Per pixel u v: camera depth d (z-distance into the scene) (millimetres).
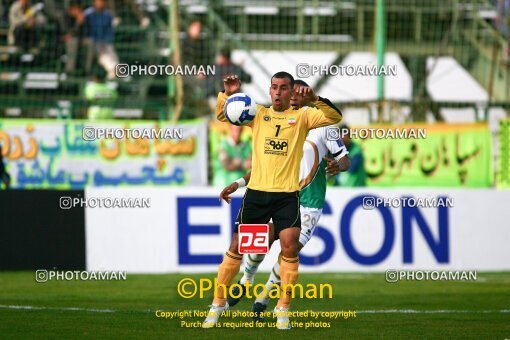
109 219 43688
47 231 43500
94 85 55875
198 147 47375
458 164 49500
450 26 64125
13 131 46250
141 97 52156
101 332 24469
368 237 44906
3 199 43250
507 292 36906
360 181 48000
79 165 46719
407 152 48906
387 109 50969
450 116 56281
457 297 34906
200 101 55500
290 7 64188
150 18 64062
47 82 59344
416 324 26766
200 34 61688
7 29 61594
